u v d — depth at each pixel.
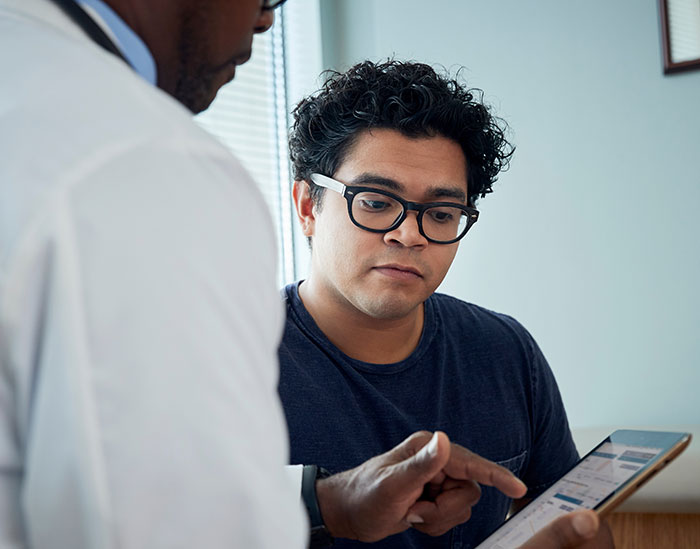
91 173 0.36
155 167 0.38
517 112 2.47
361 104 0.98
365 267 0.95
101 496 0.34
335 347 1.04
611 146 2.33
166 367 0.35
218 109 2.61
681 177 2.24
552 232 2.41
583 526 0.59
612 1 2.34
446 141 0.98
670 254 2.25
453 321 1.15
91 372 0.34
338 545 0.95
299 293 1.09
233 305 0.38
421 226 0.95
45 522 0.35
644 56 2.30
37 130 0.37
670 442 0.74
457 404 1.08
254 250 0.41
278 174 2.79
